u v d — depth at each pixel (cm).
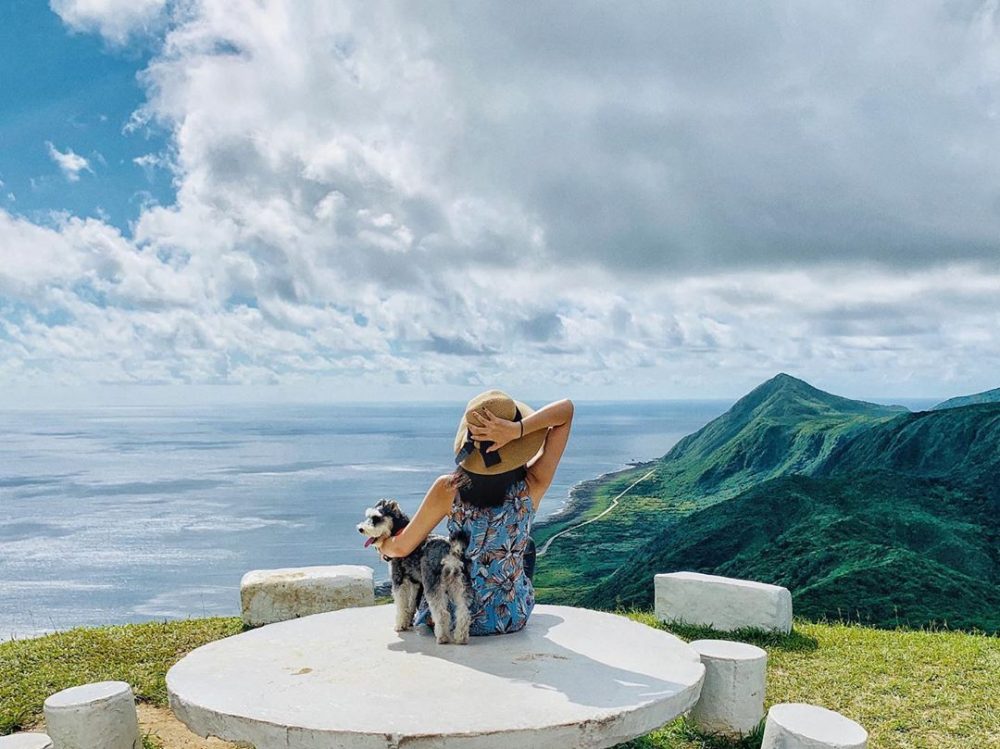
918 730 559
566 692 384
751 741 515
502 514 472
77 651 741
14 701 618
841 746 386
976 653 736
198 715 371
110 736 465
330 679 405
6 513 14125
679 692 387
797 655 737
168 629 822
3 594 7688
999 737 545
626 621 526
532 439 471
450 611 466
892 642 789
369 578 838
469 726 340
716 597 816
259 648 464
